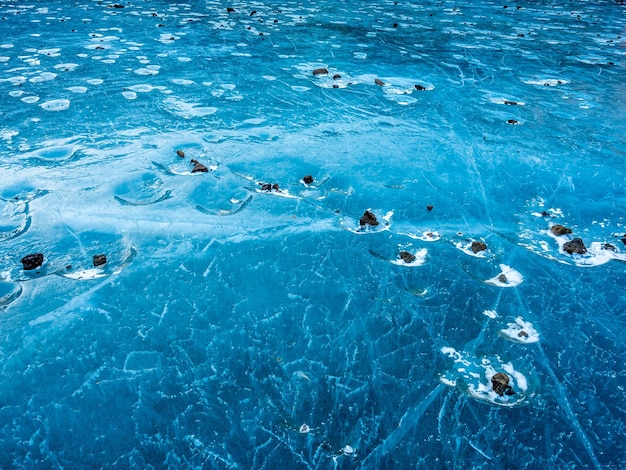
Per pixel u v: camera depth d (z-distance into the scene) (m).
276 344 2.76
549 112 6.22
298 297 3.09
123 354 2.64
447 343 2.82
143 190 4.03
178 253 3.37
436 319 2.98
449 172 4.58
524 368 2.67
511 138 5.37
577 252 3.56
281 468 2.15
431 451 2.24
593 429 2.36
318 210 3.94
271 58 8.09
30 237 3.42
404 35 10.34
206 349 2.70
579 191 4.37
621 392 2.55
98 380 2.50
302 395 2.48
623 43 10.59
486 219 3.96
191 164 4.44
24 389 2.43
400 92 6.71
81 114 5.41
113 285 3.07
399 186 4.32
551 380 2.61
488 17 13.20
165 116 5.47
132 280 3.12
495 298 3.16
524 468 2.19
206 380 2.53
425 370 2.65
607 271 3.42
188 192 4.02
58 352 2.62
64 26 9.59
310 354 2.71
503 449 2.26
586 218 4.02
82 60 7.42
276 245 3.51
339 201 4.07
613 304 3.13
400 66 8.03
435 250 3.58
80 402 2.39
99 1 12.55
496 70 8.05
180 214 3.76
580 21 13.28
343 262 3.40
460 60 8.58
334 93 6.56
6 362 2.55
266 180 4.29
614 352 2.79
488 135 5.43
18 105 5.56
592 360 2.74
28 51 7.74
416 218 3.92
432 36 10.40
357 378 2.58
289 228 3.70
